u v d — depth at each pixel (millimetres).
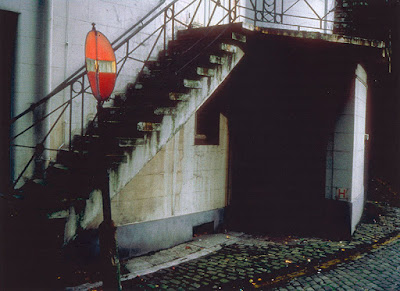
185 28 10258
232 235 10344
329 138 10203
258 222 11195
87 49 6562
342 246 9297
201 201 10125
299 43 8922
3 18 7422
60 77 7762
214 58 7445
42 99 7477
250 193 11289
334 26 12039
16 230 6945
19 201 6371
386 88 16172
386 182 16703
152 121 6965
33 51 7461
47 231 6863
